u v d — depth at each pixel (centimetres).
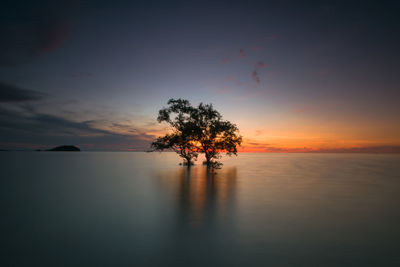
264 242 698
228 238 728
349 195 1422
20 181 2039
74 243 686
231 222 888
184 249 647
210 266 552
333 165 4644
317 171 3128
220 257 600
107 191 1532
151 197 1342
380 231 798
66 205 1152
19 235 752
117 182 1947
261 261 577
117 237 735
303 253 624
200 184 1834
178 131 3559
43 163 4909
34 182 1966
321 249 650
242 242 698
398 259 589
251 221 902
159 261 577
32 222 884
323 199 1305
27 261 573
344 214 1003
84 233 769
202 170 3095
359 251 638
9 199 1291
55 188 1650
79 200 1266
